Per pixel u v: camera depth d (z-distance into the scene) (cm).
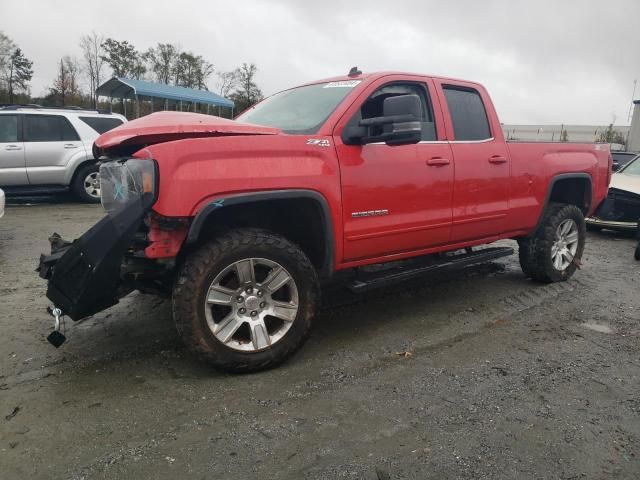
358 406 289
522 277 577
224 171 304
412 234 400
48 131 1019
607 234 902
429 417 278
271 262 325
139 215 288
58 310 316
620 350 373
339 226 356
